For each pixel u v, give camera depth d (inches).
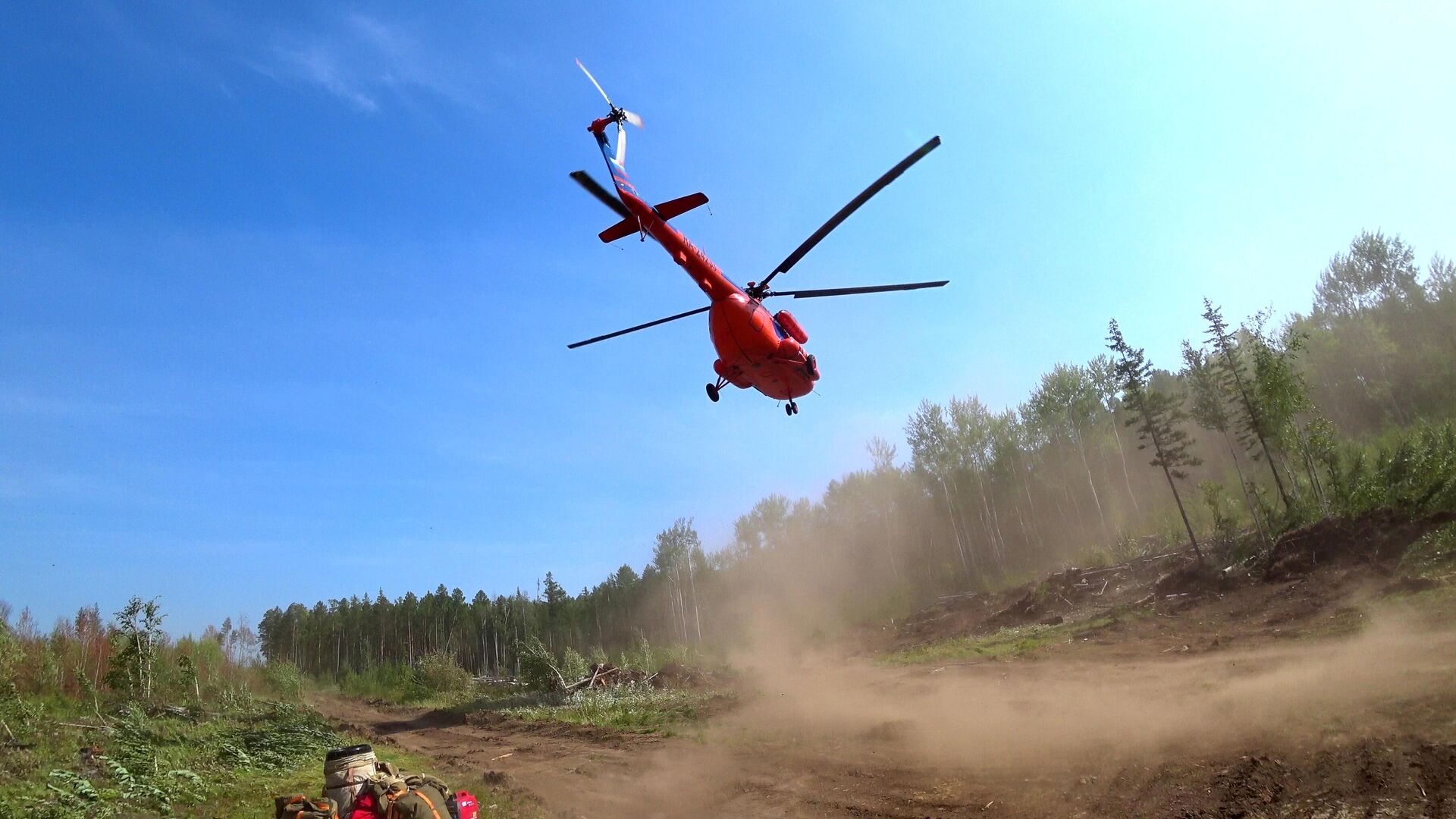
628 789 410.0
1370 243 1761.8
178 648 1134.4
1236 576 827.4
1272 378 925.8
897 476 2304.4
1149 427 1033.5
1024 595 1189.7
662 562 2571.4
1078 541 1754.4
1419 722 279.4
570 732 693.9
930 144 368.5
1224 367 1000.2
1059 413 1875.0
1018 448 1955.0
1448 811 207.3
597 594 2773.1
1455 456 768.3
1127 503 1764.3
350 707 1344.7
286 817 180.2
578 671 1107.9
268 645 3878.0
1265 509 952.3
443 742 718.5
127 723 564.7
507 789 415.2
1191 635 658.8
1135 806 261.0
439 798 188.9
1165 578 922.7
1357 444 1216.2
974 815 285.4
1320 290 1847.9
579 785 427.8
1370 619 535.5
